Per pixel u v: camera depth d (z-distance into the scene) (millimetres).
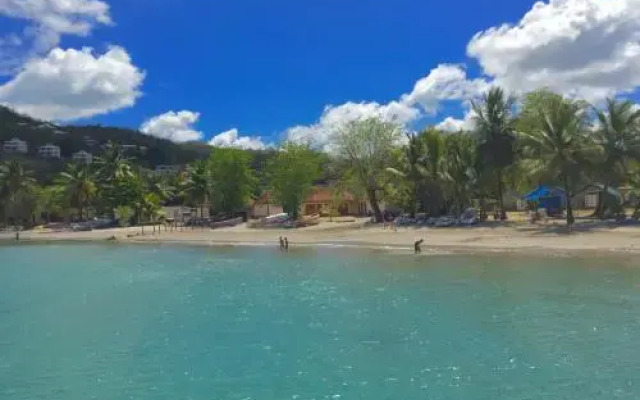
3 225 113312
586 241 43094
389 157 74375
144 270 43031
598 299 24422
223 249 58562
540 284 28406
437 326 21094
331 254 48250
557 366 16094
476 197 68562
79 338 21453
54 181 123438
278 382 15766
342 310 24672
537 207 74875
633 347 17578
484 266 35500
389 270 36188
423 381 15352
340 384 15406
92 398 15078
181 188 117938
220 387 15570
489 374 15672
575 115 53906
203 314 25094
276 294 29516
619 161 54000
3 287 35719
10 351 19766
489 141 59875
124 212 102438
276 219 82438
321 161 85000
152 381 16234
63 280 38594
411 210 70750
